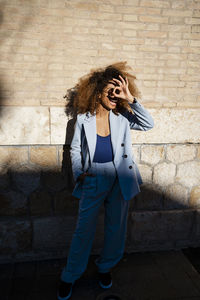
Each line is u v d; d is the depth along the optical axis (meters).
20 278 2.44
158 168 2.70
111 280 2.42
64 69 2.34
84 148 2.09
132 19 2.32
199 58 2.49
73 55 2.32
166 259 2.75
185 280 2.47
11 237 2.61
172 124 2.58
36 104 2.38
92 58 2.35
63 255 2.74
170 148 2.66
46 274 2.50
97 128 2.08
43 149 2.47
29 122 2.37
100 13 2.27
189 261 2.73
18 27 2.20
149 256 2.80
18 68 2.28
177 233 2.89
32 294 2.26
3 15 2.17
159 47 2.42
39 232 2.63
